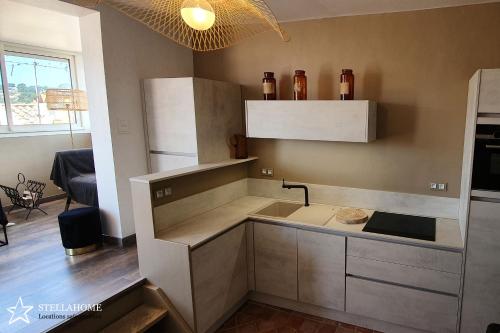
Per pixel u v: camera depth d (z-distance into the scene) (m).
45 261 2.85
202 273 2.29
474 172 1.96
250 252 2.78
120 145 2.99
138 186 2.30
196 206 2.78
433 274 2.17
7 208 4.56
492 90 1.86
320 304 2.56
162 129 3.06
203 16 1.13
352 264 2.40
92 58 2.84
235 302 2.67
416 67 2.54
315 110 2.62
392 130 2.69
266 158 3.30
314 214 2.76
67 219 2.91
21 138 4.80
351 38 2.73
